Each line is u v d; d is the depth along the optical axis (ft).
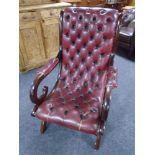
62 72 4.79
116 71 4.08
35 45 7.61
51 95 4.36
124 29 9.30
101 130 3.45
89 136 4.82
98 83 4.39
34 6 7.14
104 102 3.29
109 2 14.32
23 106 5.89
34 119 5.40
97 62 4.36
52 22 7.68
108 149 4.44
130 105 5.90
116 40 4.12
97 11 4.17
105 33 4.11
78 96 4.33
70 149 4.48
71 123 3.57
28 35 7.16
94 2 14.49
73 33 4.44
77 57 4.56
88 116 3.65
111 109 5.71
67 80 4.73
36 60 7.95
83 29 4.33
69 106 3.93
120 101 6.08
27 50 7.43
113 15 4.00
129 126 5.08
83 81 4.58
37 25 7.26
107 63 4.26
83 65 4.55
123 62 8.75
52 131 4.99
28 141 4.70
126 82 7.14
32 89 3.77
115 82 3.68
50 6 7.32
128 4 15.06
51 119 3.71
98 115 3.63
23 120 5.35
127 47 8.87
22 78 7.45
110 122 5.22
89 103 4.03
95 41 4.27
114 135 4.80
